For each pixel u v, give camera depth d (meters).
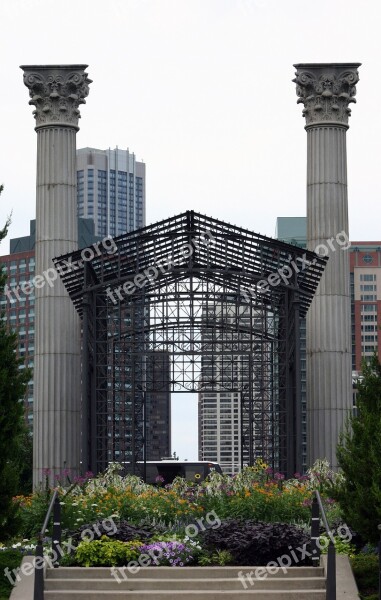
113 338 47.31
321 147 46.62
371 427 24.30
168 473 66.62
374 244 197.25
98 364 45.41
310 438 45.44
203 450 148.00
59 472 44.44
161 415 152.50
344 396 45.19
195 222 41.72
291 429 43.53
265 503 30.16
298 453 42.22
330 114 46.78
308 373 45.84
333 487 25.02
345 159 46.88
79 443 45.19
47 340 45.25
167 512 29.92
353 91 47.22
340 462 24.92
